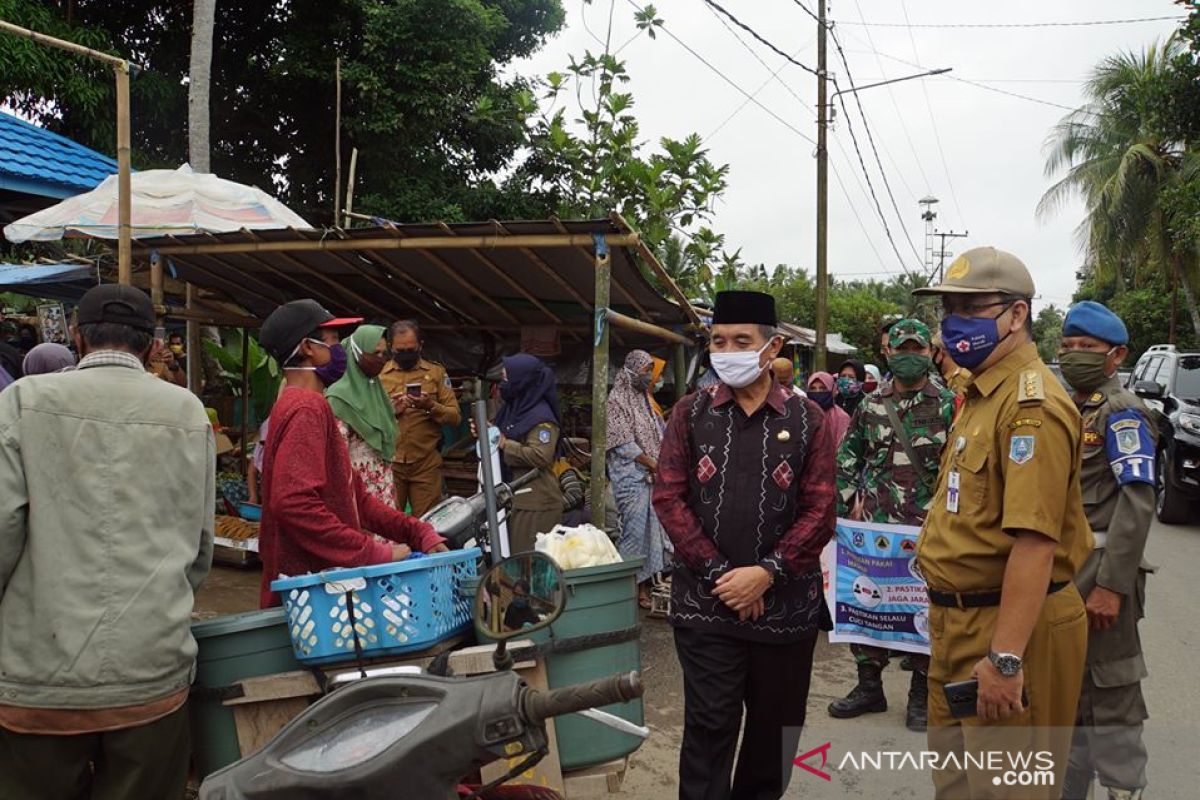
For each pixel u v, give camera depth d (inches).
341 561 114.7
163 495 98.7
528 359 213.3
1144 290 1031.0
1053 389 89.3
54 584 92.9
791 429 118.7
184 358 366.3
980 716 88.8
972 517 92.0
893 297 1886.1
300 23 582.6
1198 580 293.1
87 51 194.5
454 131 603.5
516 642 111.5
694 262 478.0
